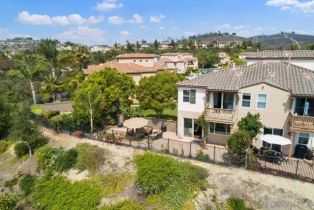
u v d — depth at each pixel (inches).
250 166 914.7
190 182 898.7
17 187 1122.7
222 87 1122.0
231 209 821.2
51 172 1120.2
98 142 1224.2
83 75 2405.3
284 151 1056.8
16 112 1302.9
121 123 1476.4
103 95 1446.9
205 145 1155.9
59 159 1145.4
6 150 1417.3
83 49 3314.5
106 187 982.4
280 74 1135.0
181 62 4343.0
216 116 1130.0
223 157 1024.2
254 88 1066.7
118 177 1008.9
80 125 1382.9
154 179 895.7
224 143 1178.6
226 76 1216.2
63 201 957.2
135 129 1306.6
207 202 842.8
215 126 1192.2
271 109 1053.8
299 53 1413.6
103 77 1542.8
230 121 1102.4
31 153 1273.4
